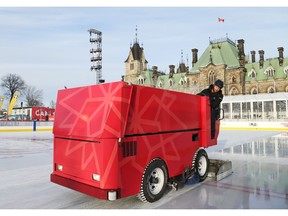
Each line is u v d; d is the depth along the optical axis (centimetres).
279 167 664
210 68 5797
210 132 544
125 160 338
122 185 333
